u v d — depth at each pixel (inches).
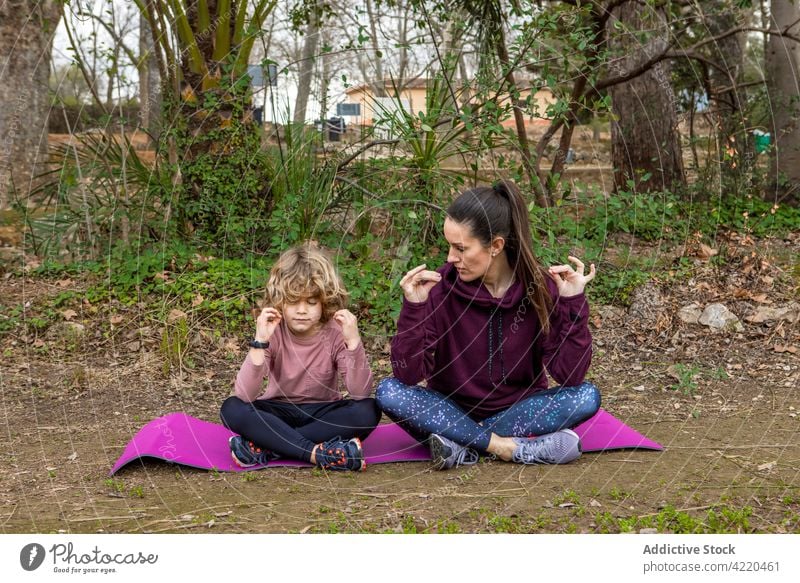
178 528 90.4
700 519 91.4
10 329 186.1
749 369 171.8
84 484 106.1
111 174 221.9
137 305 193.0
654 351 183.8
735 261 226.7
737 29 244.5
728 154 261.4
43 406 147.6
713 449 120.4
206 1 211.9
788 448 120.6
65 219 229.5
